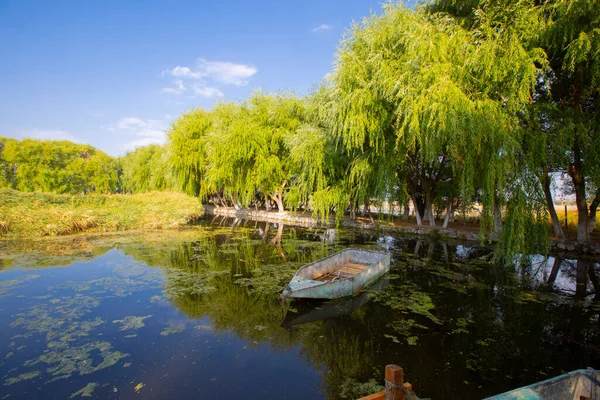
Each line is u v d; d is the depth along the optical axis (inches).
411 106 396.2
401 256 477.7
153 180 1450.5
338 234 698.8
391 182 534.3
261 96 937.5
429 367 194.7
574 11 315.9
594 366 197.9
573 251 470.9
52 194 824.3
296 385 177.2
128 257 460.1
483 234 407.8
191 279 362.0
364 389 173.5
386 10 471.5
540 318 264.8
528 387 114.3
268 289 330.0
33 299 295.1
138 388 171.2
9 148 1448.1
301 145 709.9
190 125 1063.6
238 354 208.8
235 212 1186.0
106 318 257.4
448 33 403.2
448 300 303.0
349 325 252.1
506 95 354.0
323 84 739.4
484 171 384.8
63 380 176.4
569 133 347.3
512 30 342.0
